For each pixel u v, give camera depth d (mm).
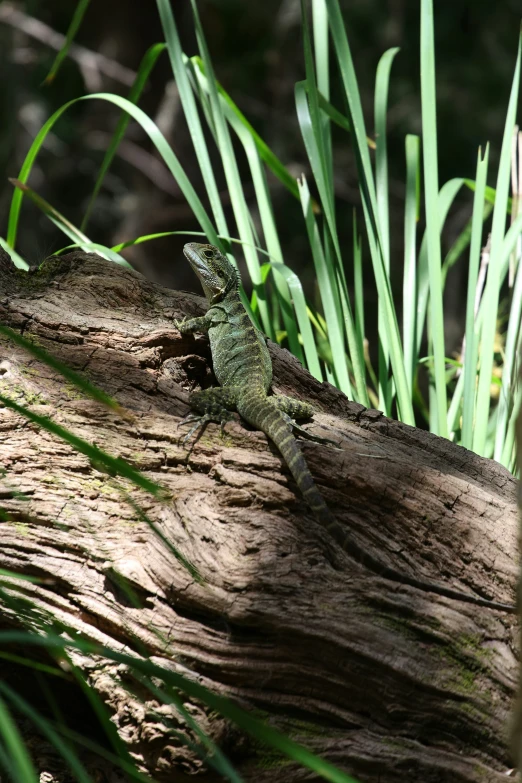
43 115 26969
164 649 6266
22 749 3902
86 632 6480
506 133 9273
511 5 28703
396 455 7891
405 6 29453
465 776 6066
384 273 9039
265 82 29188
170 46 10266
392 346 8906
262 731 4246
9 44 26266
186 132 26844
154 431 7328
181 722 5930
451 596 6691
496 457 9234
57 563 6664
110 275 8578
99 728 6891
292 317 9938
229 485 6973
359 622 6289
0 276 8344
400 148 28906
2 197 27062
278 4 28750
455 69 28297
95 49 29719
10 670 6969
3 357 7535
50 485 6926
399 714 6227
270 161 11258
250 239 9969
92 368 7691
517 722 4684
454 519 7266
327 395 8586
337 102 29172
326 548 6754
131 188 31062
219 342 8391
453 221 26656
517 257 10211
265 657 6199
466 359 8898
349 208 28766
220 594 6270
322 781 5984
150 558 6527
